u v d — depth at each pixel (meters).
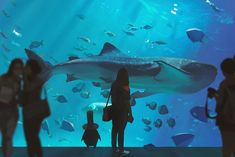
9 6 30.39
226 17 21.94
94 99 26.55
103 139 23.73
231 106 5.19
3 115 5.54
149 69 12.94
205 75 13.62
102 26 30.84
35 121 5.34
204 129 24.22
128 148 8.61
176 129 25.02
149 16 29.25
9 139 5.58
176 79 13.32
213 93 5.43
